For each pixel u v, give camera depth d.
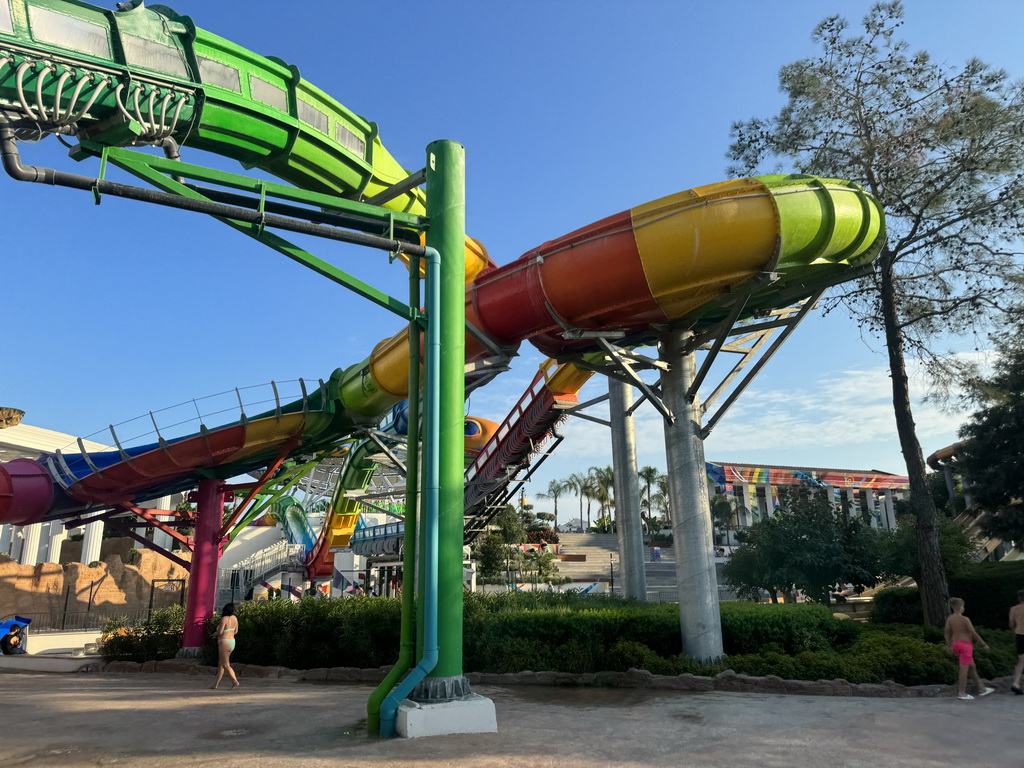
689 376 15.17
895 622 19.88
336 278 9.15
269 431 18.81
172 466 18.75
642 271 12.00
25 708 11.19
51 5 7.81
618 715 9.66
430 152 10.23
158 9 9.11
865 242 13.05
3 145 6.96
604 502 88.62
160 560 56.25
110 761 7.29
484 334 13.90
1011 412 24.30
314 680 16.09
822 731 8.39
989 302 18.28
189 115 9.20
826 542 22.67
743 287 12.39
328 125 11.36
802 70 20.02
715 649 13.62
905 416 18.83
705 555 14.13
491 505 27.70
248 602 19.97
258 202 9.00
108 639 21.72
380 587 36.03
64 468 19.47
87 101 7.82
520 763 6.84
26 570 41.34
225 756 7.36
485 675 13.91
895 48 18.94
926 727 8.59
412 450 9.78
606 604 17.58
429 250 9.59
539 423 23.23
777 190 11.78
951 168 18.41
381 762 6.92
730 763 6.84
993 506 25.25
